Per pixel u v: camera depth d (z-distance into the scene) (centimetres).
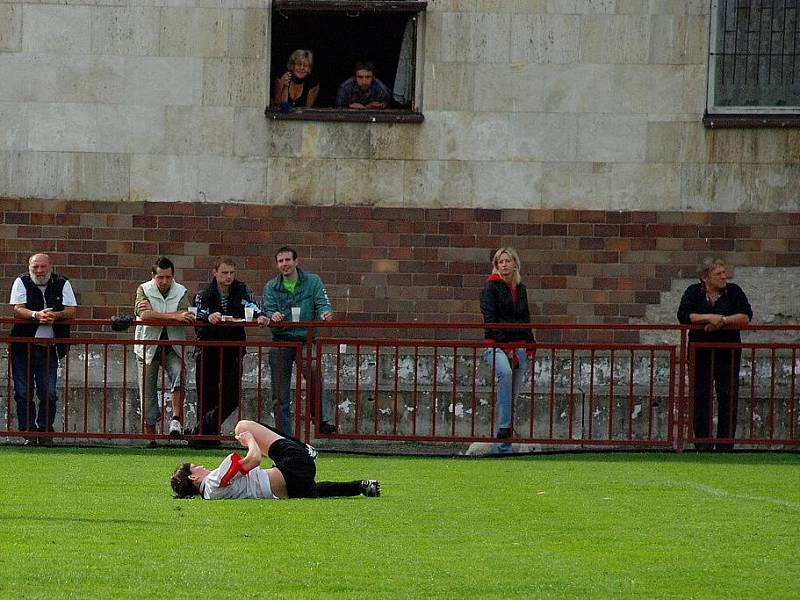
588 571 2778
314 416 5225
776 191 6150
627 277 6138
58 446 5238
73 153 6131
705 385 5300
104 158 6131
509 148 6147
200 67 6131
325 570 2741
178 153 6138
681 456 5134
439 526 3350
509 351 5209
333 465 4791
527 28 6131
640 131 6138
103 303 6119
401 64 6256
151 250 6134
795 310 6138
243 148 6138
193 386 5922
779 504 3797
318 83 6297
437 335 6109
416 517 3491
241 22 6122
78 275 6122
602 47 6134
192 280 6144
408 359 6081
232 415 5856
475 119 6144
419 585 2612
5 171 6116
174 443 5425
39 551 2894
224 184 6141
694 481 4359
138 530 3203
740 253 6147
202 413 5219
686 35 6128
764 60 6175
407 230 6141
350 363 6091
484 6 6125
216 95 6134
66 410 5338
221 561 2816
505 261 5281
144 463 4719
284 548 2989
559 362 6116
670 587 2630
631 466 4806
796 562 2903
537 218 6141
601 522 3441
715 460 5009
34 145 6122
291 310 5475
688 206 6150
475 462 4950
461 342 5188
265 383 5938
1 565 2727
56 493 3878
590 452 5241
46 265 5512
